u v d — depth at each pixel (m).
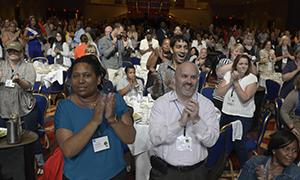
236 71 3.54
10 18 18.95
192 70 2.24
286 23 19.75
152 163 2.40
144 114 3.37
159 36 10.12
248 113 3.58
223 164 2.87
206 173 2.38
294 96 3.45
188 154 2.27
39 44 8.85
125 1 26.83
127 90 4.49
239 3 26.80
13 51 3.42
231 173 3.61
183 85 2.24
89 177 1.81
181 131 2.27
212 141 2.25
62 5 26.00
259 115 4.78
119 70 5.90
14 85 3.44
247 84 3.53
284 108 3.51
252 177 2.37
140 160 3.29
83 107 1.84
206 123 2.28
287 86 5.02
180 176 2.29
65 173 1.82
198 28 25.39
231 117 3.59
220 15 27.94
